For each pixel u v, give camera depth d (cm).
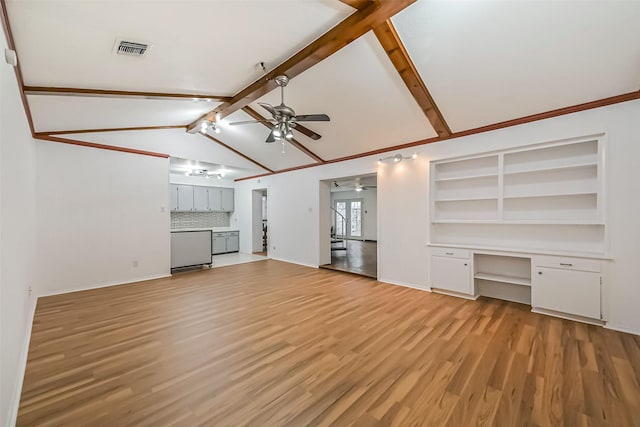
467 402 173
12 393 166
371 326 292
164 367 214
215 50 240
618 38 219
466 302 370
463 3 210
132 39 202
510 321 303
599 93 277
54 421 158
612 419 158
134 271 496
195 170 715
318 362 221
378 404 172
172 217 755
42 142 410
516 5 206
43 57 208
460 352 236
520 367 212
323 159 582
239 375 203
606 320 284
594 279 288
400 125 396
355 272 538
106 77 257
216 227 852
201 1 172
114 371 209
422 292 417
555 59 248
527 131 334
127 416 161
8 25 163
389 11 203
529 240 356
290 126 337
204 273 555
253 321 306
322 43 237
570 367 211
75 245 437
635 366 212
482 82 289
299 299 384
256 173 757
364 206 1150
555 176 335
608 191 283
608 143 283
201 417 161
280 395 180
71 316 322
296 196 661
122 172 486
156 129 491
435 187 429
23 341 233
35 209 379
